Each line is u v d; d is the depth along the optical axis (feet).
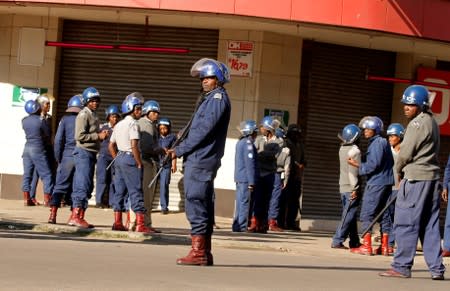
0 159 76.74
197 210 36.24
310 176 76.13
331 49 76.74
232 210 72.95
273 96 73.77
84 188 52.13
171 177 74.90
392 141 53.36
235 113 73.36
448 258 53.62
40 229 51.72
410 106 37.11
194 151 35.70
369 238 51.93
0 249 38.78
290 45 74.38
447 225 53.62
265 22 68.33
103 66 76.43
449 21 70.95
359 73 78.48
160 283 30.22
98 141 52.31
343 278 35.78
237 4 65.87
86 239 48.34
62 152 54.39
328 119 76.89
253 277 33.71
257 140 63.67
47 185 69.10
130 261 37.37
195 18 69.31
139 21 73.92
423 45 74.49
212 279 32.12
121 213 52.95
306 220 75.61
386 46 76.64
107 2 66.85
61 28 76.43
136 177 50.85
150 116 53.31
